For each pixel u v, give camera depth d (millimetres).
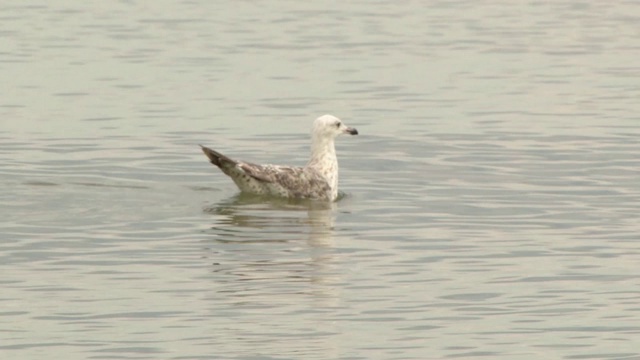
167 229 19188
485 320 15258
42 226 19203
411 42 41312
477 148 25875
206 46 39969
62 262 17375
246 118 29188
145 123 28375
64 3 48938
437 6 49750
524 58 38625
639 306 15781
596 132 27578
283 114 29750
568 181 22891
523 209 20766
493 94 32562
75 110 29891
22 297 15859
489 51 39781
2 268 17062
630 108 30656
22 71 35250
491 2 50906
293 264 17453
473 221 19969
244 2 49875
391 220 20000
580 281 16812
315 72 35625
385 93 32594
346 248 18281
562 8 49500
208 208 20547
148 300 15805
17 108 30078
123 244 18312
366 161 24672
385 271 17188
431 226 19641
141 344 14281
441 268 17359
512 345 14422
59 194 21297
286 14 47219
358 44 40750
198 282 16547
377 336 14641
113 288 16266
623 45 41312
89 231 18984
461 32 43594
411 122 28766
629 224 19750
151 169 23594
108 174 23016
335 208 20797
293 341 14430
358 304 15758
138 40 41000
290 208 20703
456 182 22812
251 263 17438
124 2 49375
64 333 14602
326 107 30656
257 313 15375
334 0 50844
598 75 35719
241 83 33812
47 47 39375
